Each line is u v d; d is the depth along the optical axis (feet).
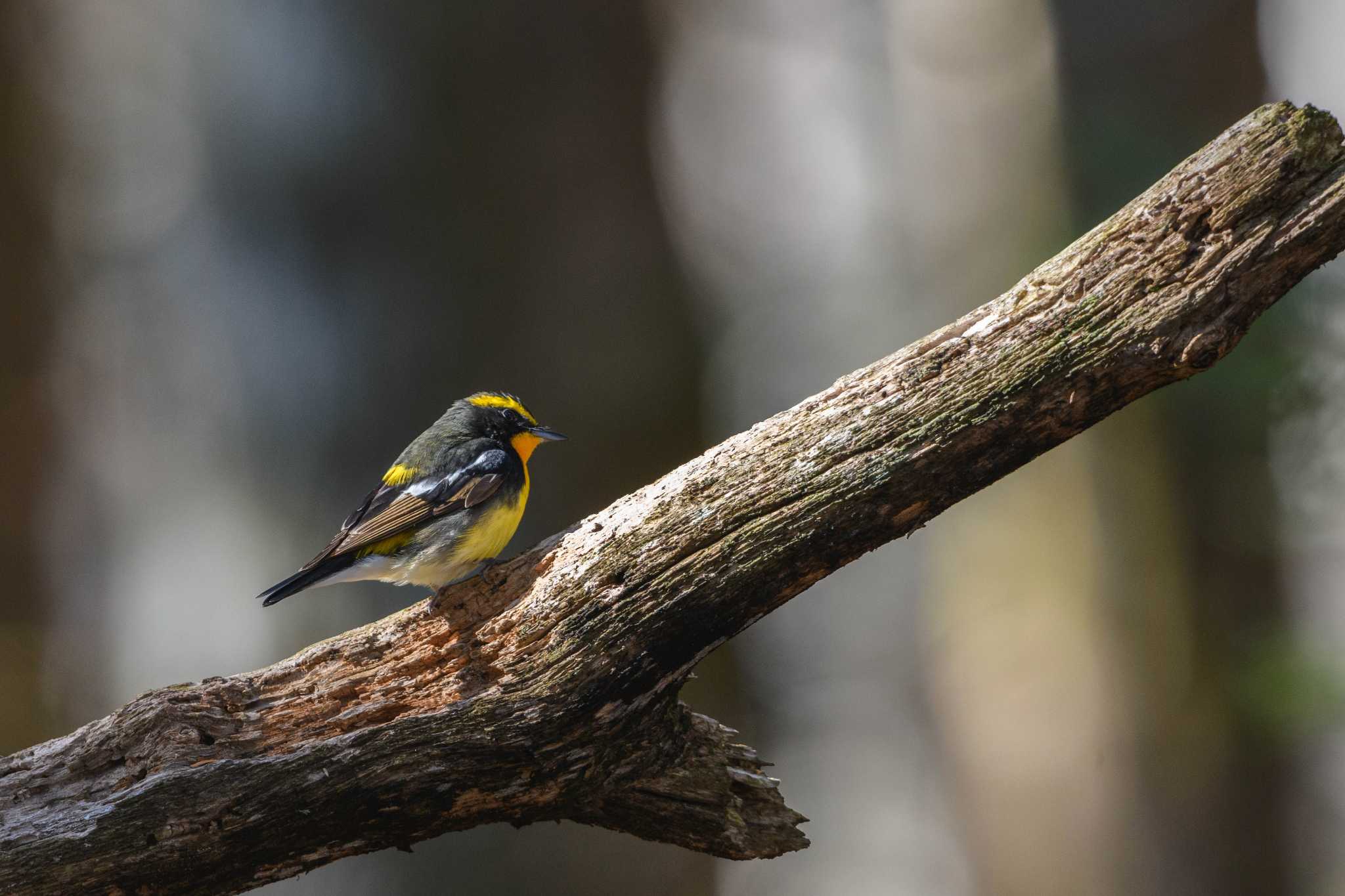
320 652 22.12
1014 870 55.01
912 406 18.63
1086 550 51.08
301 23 34.76
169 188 37.01
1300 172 16.53
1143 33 47.50
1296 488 38.04
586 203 37.63
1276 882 46.50
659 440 38.32
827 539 19.25
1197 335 17.10
